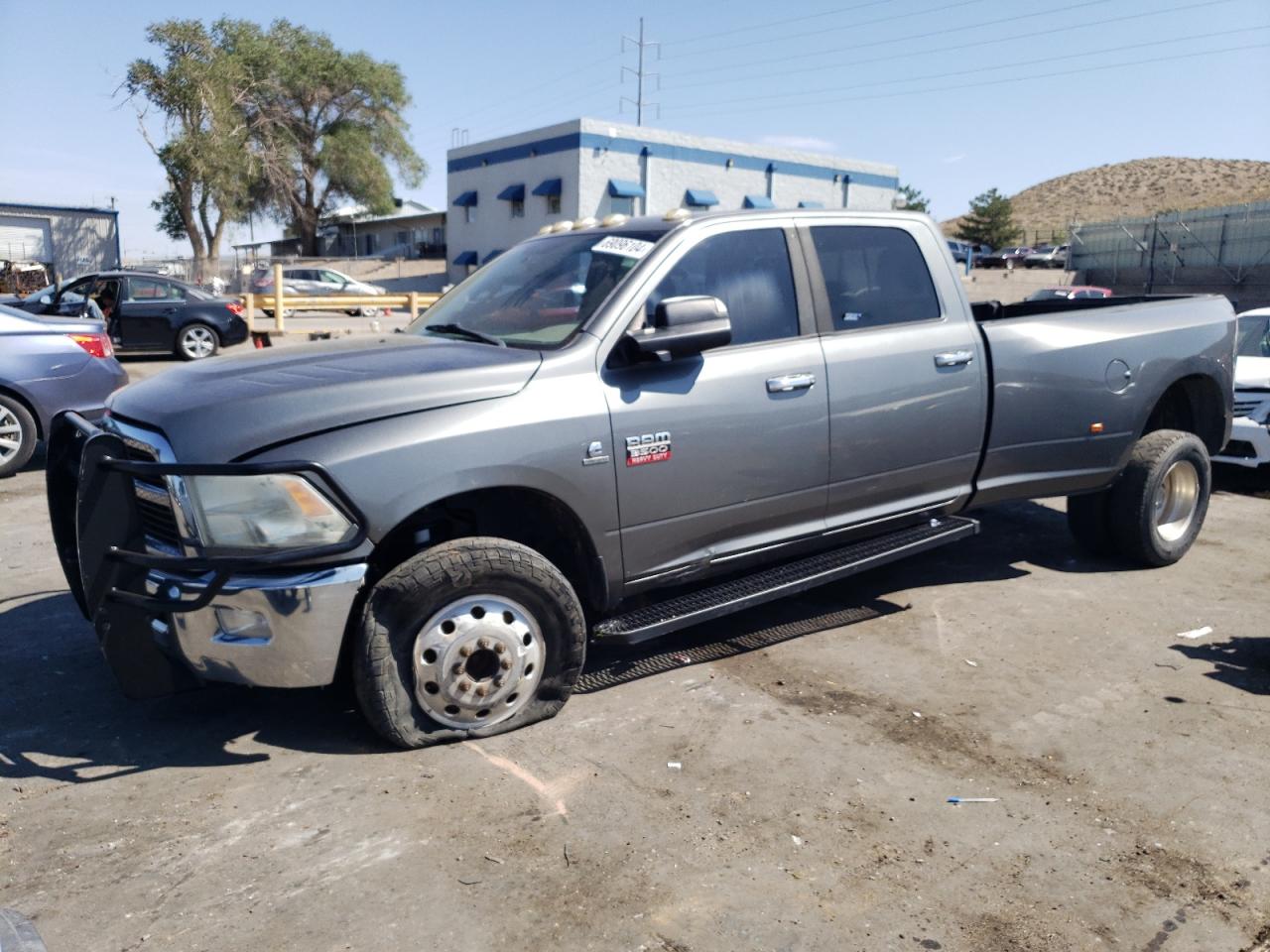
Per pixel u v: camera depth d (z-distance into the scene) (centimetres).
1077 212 13825
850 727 394
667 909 282
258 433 336
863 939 270
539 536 415
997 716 405
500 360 381
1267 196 12300
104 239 4119
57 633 495
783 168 4600
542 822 324
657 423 401
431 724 369
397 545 385
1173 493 601
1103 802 340
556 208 4259
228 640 340
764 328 445
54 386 875
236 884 291
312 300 1891
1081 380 543
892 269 496
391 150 5431
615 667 452
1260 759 370
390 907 281
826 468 458
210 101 4297
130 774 356
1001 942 270
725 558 437
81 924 273
